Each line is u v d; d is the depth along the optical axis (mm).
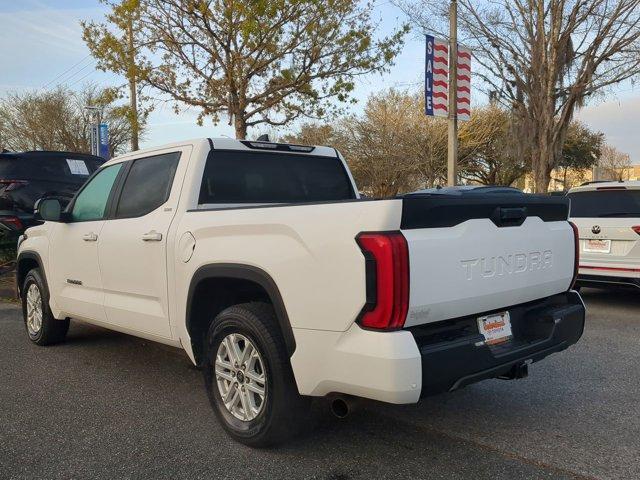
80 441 3914
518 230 3689
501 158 32031
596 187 8258
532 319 3971
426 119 29672
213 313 4199
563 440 3877
